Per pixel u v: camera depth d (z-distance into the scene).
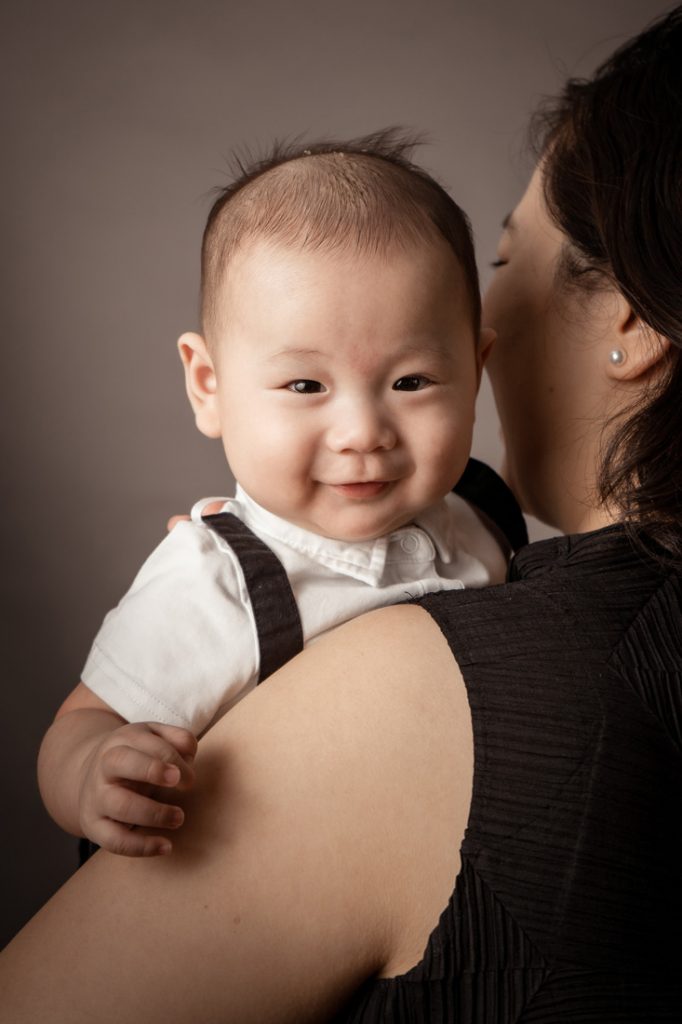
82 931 0.65
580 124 0.88
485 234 2.30
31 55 2.05
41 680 2.17
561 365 0.93
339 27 2.19
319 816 0.64
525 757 0.62
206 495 2.25
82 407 2.16
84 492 2.18
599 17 2.27
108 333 2.15
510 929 0.61
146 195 2.13
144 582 0.93
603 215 0.81
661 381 0.81
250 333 0.91
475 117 2.27
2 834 2.14
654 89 0.83
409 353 0.90
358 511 0.92
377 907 0.63
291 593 0.92
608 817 0.62
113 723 0.88
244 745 0.69
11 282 2.10
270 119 2.19
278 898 0.63
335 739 0.66
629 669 0.65
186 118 2.14
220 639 0.90
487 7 2.23
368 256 0.89
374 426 0.88
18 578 2.16
